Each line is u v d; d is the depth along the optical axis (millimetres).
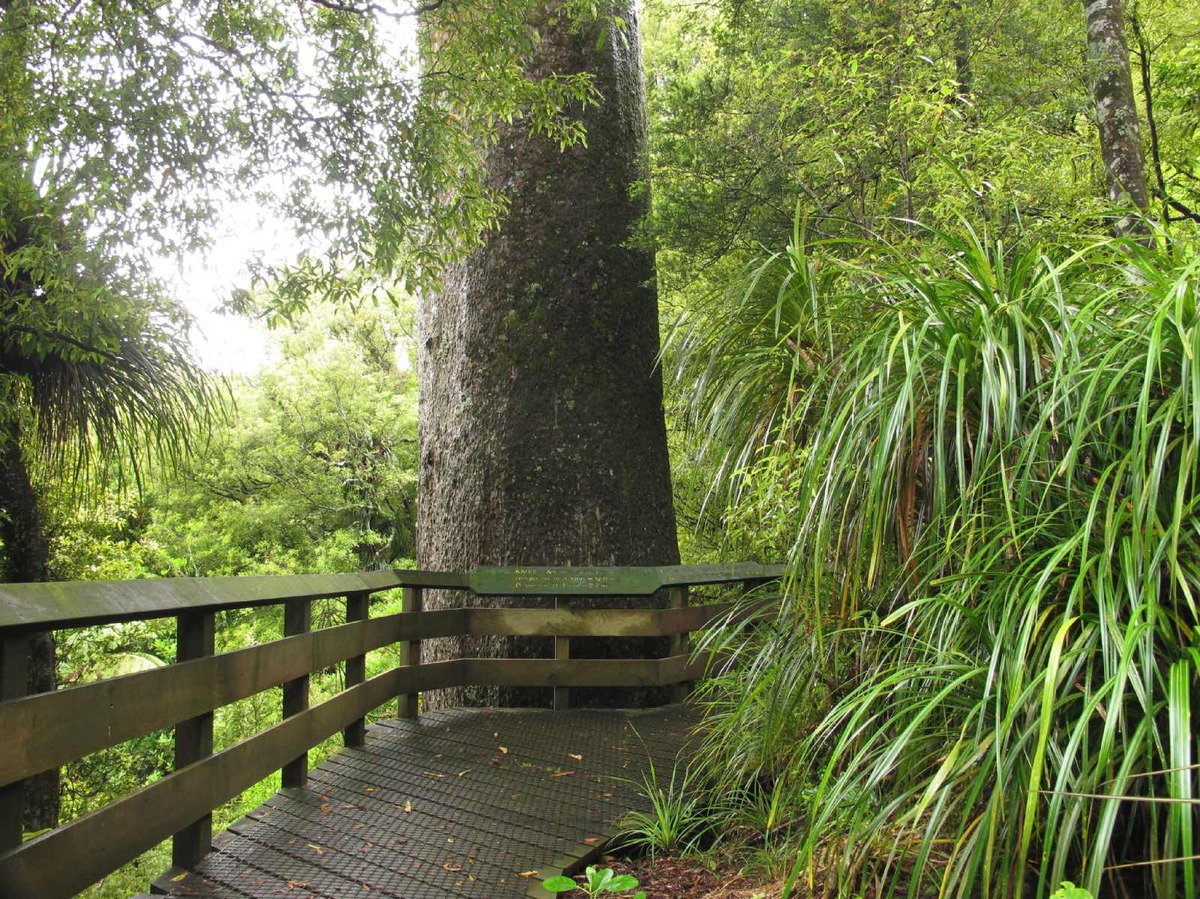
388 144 5625
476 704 5801
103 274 5133
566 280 6199
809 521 2336
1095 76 4633
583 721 4855
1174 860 1457
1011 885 1901
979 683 1999
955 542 2193
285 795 3473
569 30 6520
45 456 6773
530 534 5891
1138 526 1680
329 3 5609
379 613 16688
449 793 3551
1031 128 4707
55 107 4953
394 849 2955
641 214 6586
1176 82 6613
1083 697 1772
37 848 1965
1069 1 5492
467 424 6191
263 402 18422
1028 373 2217
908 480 2309
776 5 5773
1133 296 2264
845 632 2619
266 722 12180
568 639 5301
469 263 6371
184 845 2779
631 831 3105
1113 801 1469
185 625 2732
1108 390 1821
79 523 8414
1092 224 4246
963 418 2297
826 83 5102
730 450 3143
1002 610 1947
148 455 7262
